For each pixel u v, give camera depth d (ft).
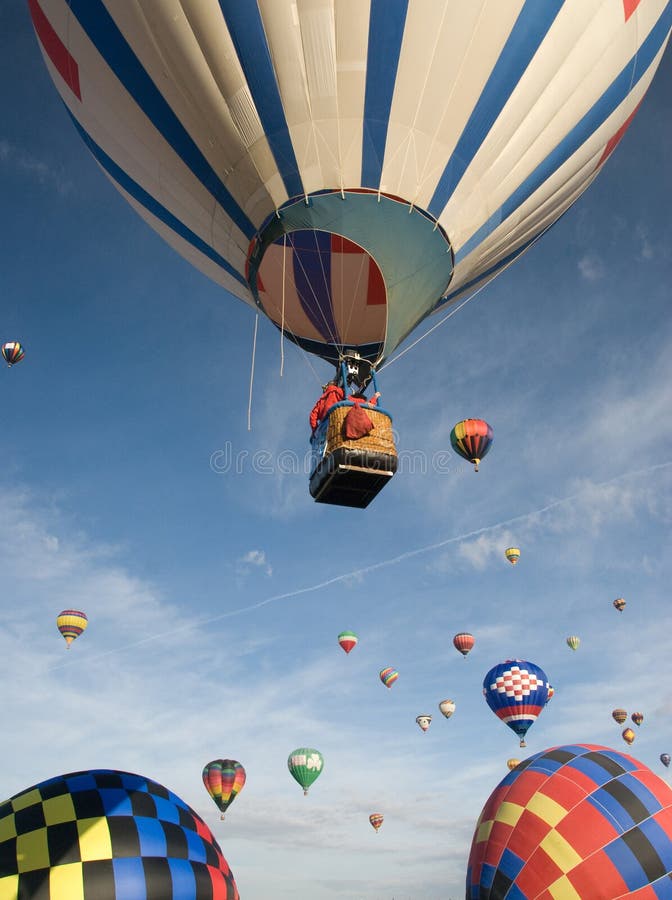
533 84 34.83
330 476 30.50
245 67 33.27
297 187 35.53
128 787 31.65
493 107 34.63
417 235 36.94
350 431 29.91
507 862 33.96
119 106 38.27
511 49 33.45
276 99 33.60
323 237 37.09
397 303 38.68
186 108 35.73
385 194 35.50
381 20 31.76
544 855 33.40
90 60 37.35
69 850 27.78
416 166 35.12
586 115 37.76
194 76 34.40
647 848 33.32
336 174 34.96
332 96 33.24
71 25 36.70
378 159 34.63
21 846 27.66
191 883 29.07
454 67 33.12
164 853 29.25
